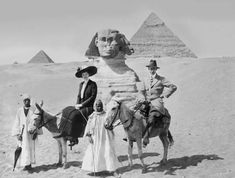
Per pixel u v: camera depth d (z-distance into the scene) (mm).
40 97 32000
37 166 15125
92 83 14820
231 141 16891
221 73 31000
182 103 24578
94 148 13234
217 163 14156
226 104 23094
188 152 15680
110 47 22359
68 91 34281
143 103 13445
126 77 22031
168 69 39062
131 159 13812
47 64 58531
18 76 44188
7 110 27844
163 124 13453
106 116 12984
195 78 30953
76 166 14672
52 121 14219
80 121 14359
